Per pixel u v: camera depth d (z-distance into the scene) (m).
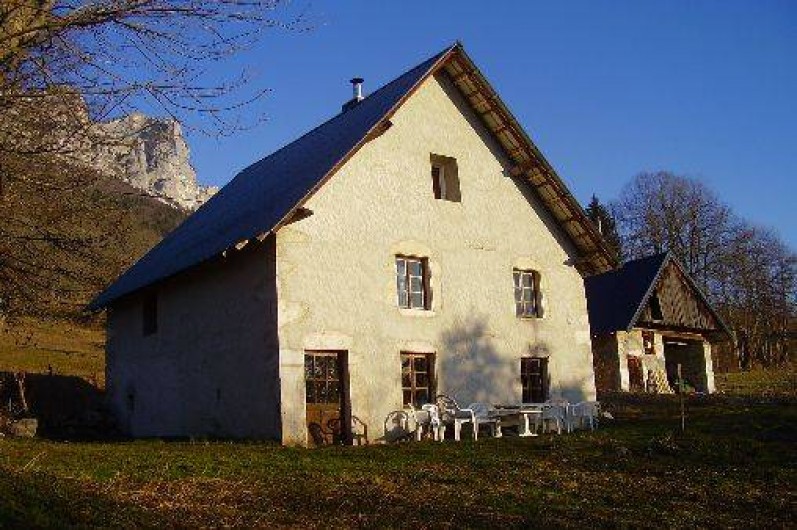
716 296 54.62
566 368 18.97
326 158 16.05
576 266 19.83
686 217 54.31
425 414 15.85
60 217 10.80
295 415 14.29
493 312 17.88
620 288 31.11
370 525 7.53
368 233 16.09
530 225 19.09
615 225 58.12
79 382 27.42
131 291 19.22
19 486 7.50
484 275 17.92
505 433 17.06
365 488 9.38
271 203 15.75
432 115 17.88
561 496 9.45
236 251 14.65
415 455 12.41
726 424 15.20
